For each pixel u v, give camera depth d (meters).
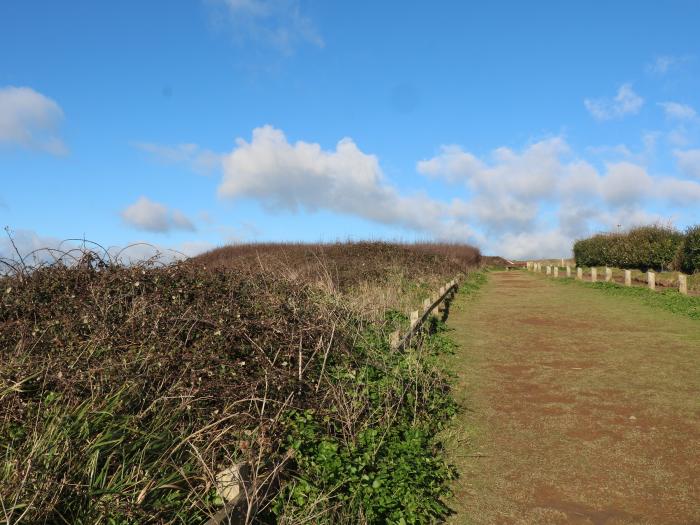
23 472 3.29
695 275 21.78
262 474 4.02
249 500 3.68
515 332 11.75
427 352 8.86
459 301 17.66
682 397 6.89
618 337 10.84
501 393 7.33
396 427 5.63
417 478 4.60
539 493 4.65
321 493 4.23
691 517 4.20
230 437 4.54
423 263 25.75
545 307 15.84
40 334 5.38
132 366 4.86
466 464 5.23
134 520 3.41
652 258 28.52
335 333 7.40
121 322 5.75
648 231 30.27
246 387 5.09
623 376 7.95
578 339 10.78
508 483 4.84
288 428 4.95
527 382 7.81
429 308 11.81
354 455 4.74
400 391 6.32
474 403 6.93
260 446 4.28
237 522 3.60
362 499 4.28
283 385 5.39
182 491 3.84
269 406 5.16
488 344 10.49
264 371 5.34
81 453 3.66
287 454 4.48
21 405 4.09
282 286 8.19
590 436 5.78
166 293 6.58
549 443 5.64
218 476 3.77
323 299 8.79
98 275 6.76
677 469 4.96
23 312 5.92
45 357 4.91
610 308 15.09
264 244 33.94
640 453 5.32
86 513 3.35
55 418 3.86
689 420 6.11
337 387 5.82
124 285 6.51
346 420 5.26
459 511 4.41
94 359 4.91
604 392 7.22
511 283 26.80
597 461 5.19
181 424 4.50
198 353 5.33
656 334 11.00
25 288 6.26
